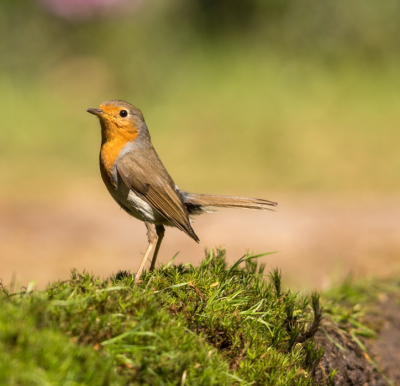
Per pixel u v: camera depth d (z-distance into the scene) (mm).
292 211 14758
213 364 4301
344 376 5980
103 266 11328
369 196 15727
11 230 13273
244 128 20125
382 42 23438
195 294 5125
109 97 22484
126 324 4238
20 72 23219
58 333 3840
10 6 23719
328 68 23016
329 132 19609
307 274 10695
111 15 24281
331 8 23859
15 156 18156
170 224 6918
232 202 7152
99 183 16844
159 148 19062
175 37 24422
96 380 3607
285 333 5309
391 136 19188
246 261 6035
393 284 8688
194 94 22297
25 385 3379
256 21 24734
